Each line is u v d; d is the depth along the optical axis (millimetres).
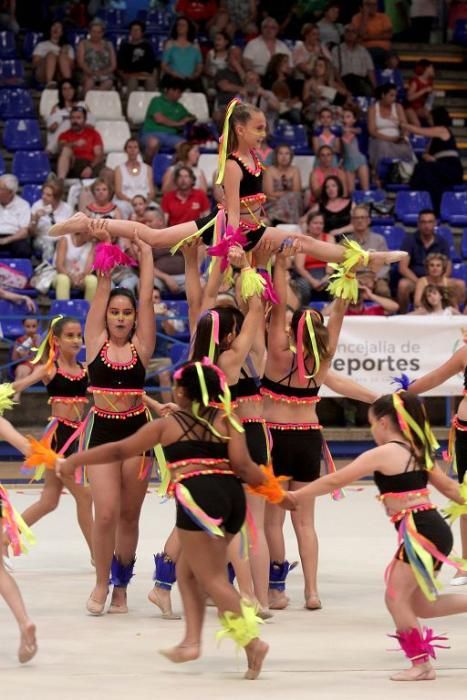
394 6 32156
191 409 8320
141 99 27422
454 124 31016
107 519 10641
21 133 26344
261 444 10516
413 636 8547
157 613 10953
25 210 23328
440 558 8656
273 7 30766
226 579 8367
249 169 10562
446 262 21719
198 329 9406
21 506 16719
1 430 8852
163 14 30766
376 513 17016
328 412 22000
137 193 24281
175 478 8375
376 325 19719
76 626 10344
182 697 7938
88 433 11047
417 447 8828
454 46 32188
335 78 28797
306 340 11203
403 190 26797
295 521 11453
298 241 10891
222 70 27656
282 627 10438
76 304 21484
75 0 30125
